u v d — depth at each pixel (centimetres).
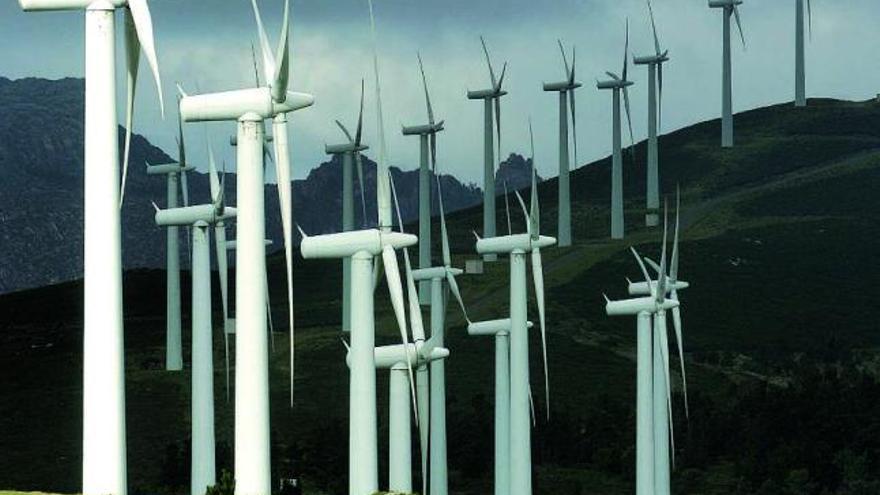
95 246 5975
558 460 16875
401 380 9069
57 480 15900
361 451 7575
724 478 16238
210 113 6341
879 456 16850
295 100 6384
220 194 9900
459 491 15600
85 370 5984
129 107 6103
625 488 15975
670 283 12062
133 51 6106
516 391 10381
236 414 6341
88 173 5988
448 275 11981
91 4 5994
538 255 10444
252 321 6322
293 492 10975
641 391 11669
